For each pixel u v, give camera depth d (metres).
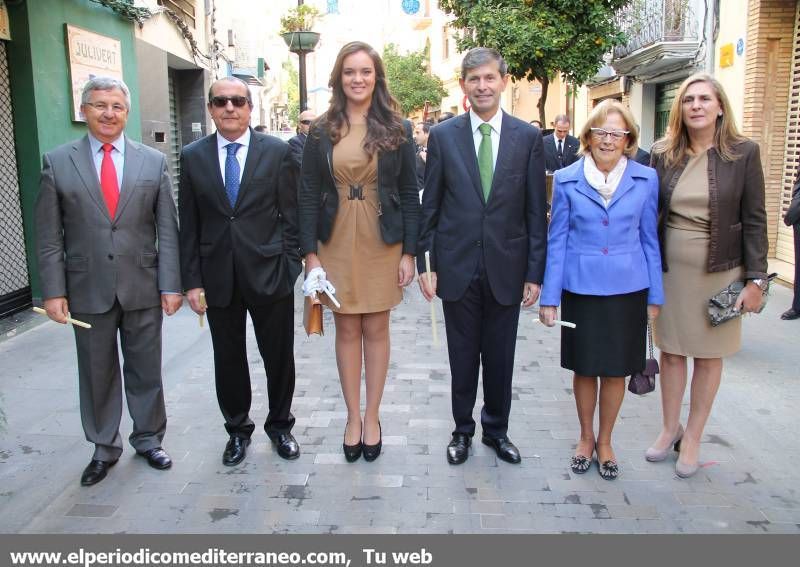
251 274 3.69
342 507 3.45
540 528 3.26
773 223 9.54
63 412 4.62
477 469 3.84
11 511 3.39
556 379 5.32
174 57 11.05
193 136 12.78
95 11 7.86
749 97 9.41
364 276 3.76
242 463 3.91
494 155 3.66
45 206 3.54
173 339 6.31
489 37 10.80
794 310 6.81
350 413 3.96
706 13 10.77
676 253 3.66
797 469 3.83
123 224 3.64
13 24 6.55
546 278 3.64
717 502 3.49
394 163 3.66
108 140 3.63
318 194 3.75
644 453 4.02
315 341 6.38
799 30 8.95
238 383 3.94
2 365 5.54
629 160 3.59
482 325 3.86
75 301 3.62
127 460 3.95
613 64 13.30
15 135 6.76
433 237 3.82
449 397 4.93
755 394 4.89
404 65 26.50
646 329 3.66
